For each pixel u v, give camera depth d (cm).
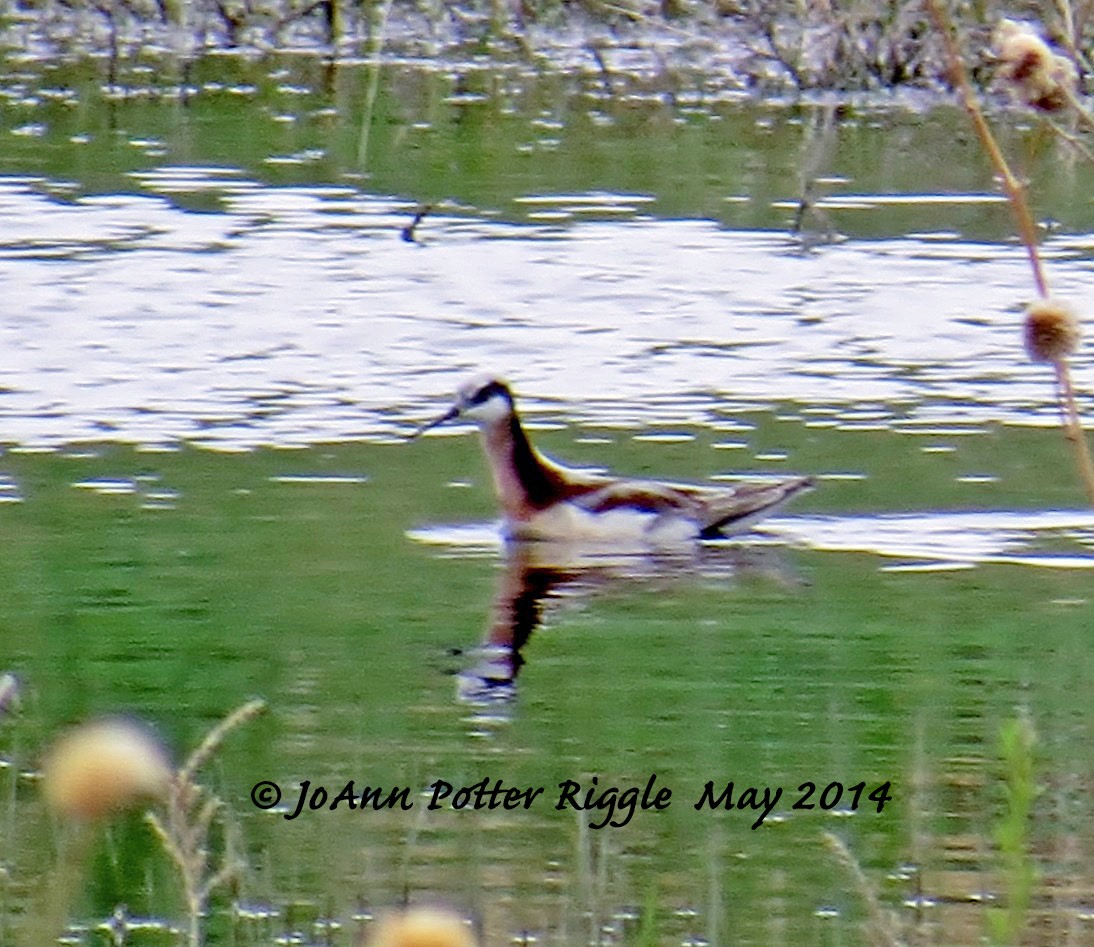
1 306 1870
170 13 3108
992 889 948
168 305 1880
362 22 3080
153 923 914
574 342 1812
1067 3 1848
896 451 1566
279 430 1608
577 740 1098
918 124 2581
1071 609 1281
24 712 1117
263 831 1004
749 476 1510
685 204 2214
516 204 2219
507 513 1410
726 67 2828
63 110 2622
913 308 1894
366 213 2178
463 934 596
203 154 2416
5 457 1536
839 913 927
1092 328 1850
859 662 1201
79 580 1310
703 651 1223
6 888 938
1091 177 2342
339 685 1164
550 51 2992
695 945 902
